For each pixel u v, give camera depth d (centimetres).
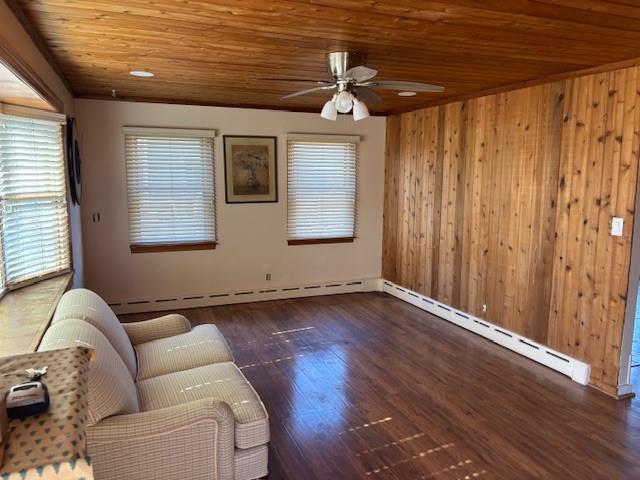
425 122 539
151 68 357
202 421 198
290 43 287
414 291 572
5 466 73
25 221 310
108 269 511
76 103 477
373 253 630
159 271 531
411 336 462
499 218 439
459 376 370
